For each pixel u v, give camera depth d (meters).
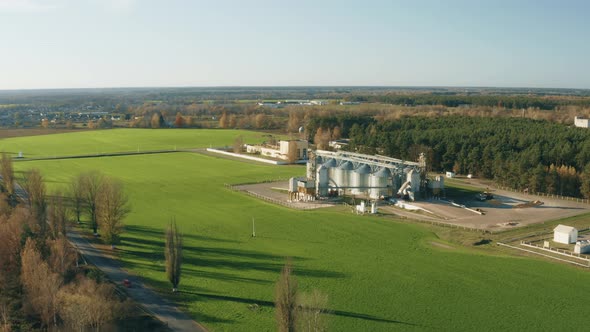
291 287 66.50
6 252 90.94
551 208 150.50
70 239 117.06
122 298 84.69
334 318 78.69
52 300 73.62
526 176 172.50
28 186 132.50
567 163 183.12
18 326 73.31
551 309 81.88
